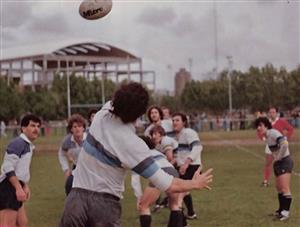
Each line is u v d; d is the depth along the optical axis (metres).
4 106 52.91
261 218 9.64
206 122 44.91
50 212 10.79
